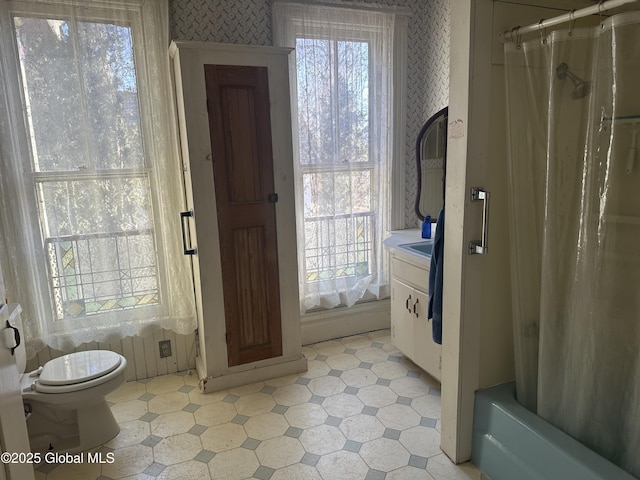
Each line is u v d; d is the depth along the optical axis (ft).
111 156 7.68
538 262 5.61
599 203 4.86
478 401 5.84
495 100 5.40
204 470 6.02
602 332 5.04
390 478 5.77
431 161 9.12
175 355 8.87
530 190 5.45
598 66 4.63
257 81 7.53
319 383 8.27
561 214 5.20
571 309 5.23
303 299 9.61
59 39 7.13
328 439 6.60
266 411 7.39
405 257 8.19
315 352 9.59
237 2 8.34
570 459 4.55
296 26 8.68
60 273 7.66
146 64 7.66
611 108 4.61
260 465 6.08
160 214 8.16
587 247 4.97
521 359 5.74
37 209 7.40
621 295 4.97
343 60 9.12
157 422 7.18
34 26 6.99
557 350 5.39
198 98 7.18
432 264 6.65
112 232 7.87
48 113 7.25
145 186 8.00
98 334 8.04
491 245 5.74
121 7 7.37
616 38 4.44
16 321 6.20
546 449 4.83
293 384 8.25
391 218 10.19
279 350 8.53
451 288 5.77
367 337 10.34
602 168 4.79
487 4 5.08
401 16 9.52
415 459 6.13
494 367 6.06
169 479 5.87
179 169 8.12
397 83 9.71
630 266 4.95
